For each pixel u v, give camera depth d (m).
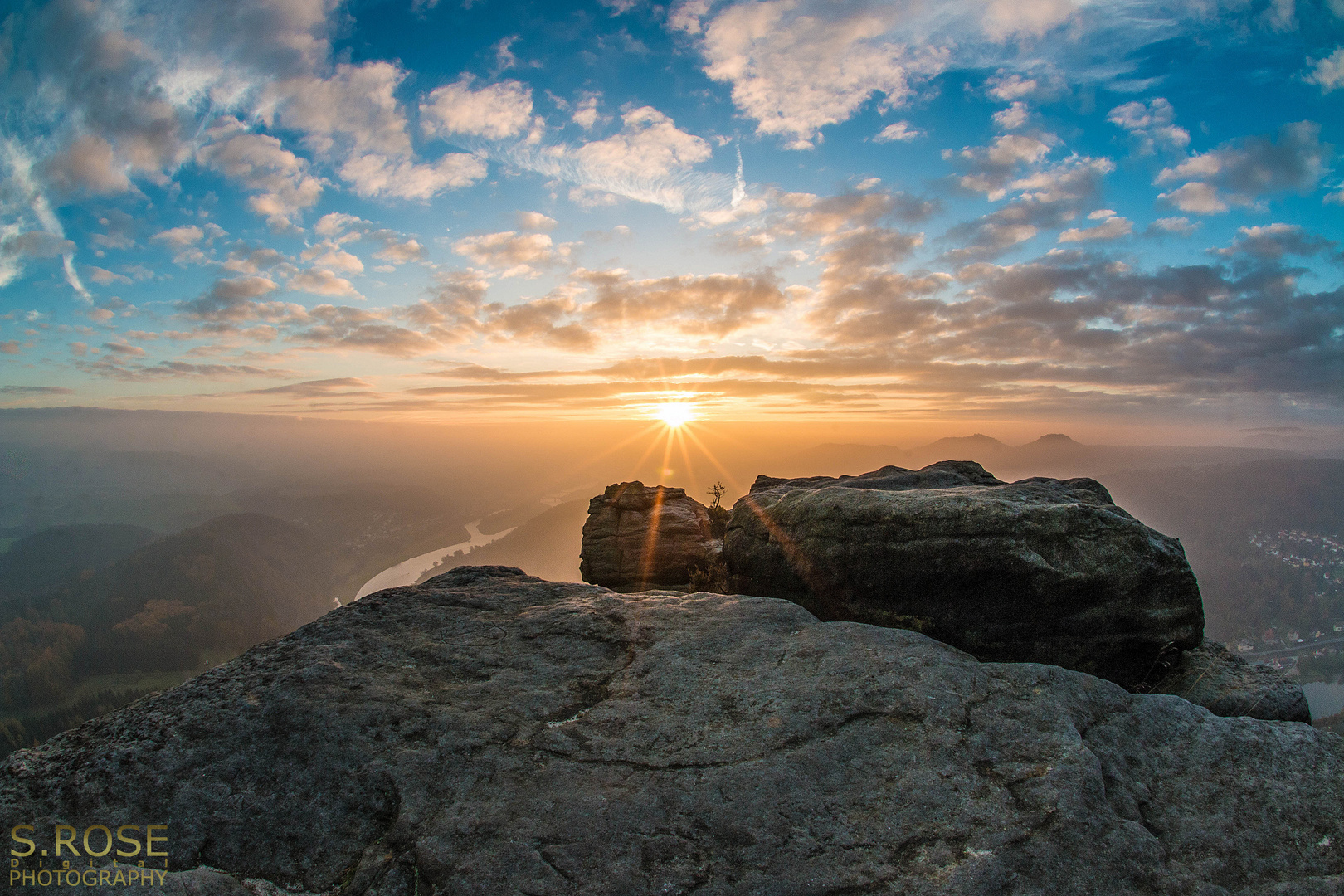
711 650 7.68
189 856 5.01
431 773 5.68
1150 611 8.77
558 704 6.72
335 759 5.78
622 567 23.86
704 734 6.18
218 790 5.47
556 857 4.85
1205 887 4.69
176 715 6.29
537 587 9.60
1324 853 4.98
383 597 8.93
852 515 10.35
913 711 6.30
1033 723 6.14
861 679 6.80
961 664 7.02
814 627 8.09
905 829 5.08
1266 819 5.30
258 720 6.15
